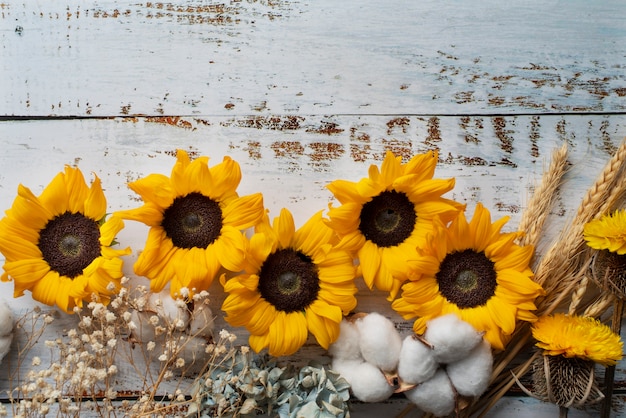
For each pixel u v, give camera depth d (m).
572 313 0.86
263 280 0.86
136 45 0.89
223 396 0.86
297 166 0.90
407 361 0.85
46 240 0.86
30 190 0.87
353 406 0.91
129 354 0.90
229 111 0.90
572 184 0.91
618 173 0.89
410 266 0.85
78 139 0.90
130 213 0.83
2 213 0.89
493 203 0.91
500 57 0.90
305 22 0.90
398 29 0.90
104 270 0.85
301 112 0.90
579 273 0.86
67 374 0.83
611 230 0.82
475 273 0.87
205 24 0.89
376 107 0.90
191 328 0.87
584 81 0.91
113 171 0.90
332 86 0.90
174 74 0.90
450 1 0.90
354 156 0.90
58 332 0.90
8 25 0.89
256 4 0.89
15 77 0.89
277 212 0.90
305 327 0.86
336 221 0.84
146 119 0.90
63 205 0.87
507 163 0.91
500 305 0.86
